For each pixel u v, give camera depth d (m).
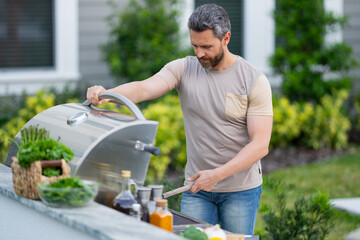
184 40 8.19
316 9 8.59
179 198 3.85
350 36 9.68
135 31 8.07
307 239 3.61
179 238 1.87
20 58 8.21
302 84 8.67
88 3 8.41
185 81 3.05
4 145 6.54
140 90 2.97
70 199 2.10
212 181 2.81
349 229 5.09
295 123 8.51
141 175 2.54
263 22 9.16
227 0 9.09
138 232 1.90
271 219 3.68
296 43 8.62
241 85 2.94
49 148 2.28
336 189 6.53
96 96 2.75
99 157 2.38
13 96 7.68
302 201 3.74
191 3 8.56
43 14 8.24
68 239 2.06
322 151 8.51
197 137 3.06
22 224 2.35
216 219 3.19
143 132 2.45
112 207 2.27
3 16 8.09
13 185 2.35
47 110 2.84
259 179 3.12
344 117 8.73
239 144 3.02
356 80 9.68
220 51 2.84
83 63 8.48
